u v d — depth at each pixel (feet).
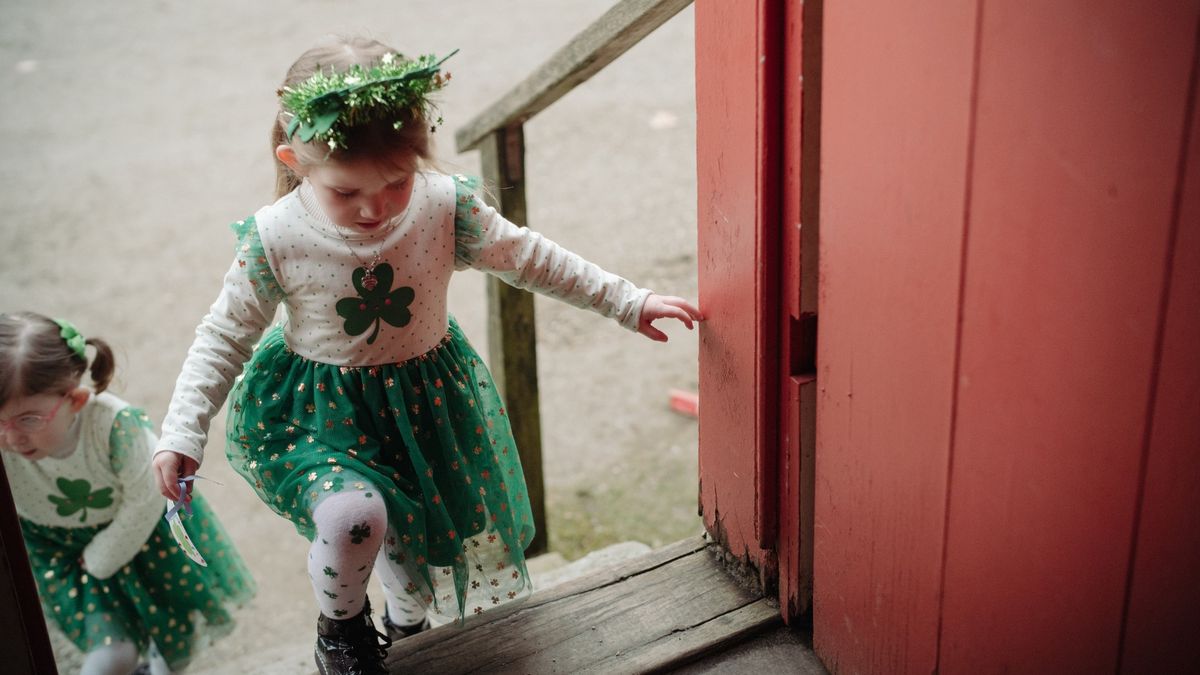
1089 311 3.03
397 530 4.84
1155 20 2.66
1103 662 3.31
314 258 4.63
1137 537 3.06
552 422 13.02
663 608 5.32
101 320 15.37
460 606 5.12
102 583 6.61
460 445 5.12
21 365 5.86
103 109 22.02
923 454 3.90
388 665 5.02
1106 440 3.08
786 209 4.41
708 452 5.54
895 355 3.93
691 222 17.24
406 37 24.48
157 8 27.07
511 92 7.57
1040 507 3.39
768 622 5.18
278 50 24.41
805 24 4.01
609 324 15.44
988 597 3.73
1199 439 2.80
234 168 19.71
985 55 3.18
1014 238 3.23
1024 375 3.32
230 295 4.71
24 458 6.18
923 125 3.51
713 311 5.10
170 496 4.44
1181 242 2.71
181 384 4.60
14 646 3.96
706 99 4.72
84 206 18.57
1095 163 2.90
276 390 4.91
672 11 5.46
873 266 3.94
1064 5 2.88
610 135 20.44
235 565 7.19
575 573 7.47
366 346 4.76
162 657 6.86
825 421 4.51
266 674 6.84
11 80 23.26
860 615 4.56
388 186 4.38
